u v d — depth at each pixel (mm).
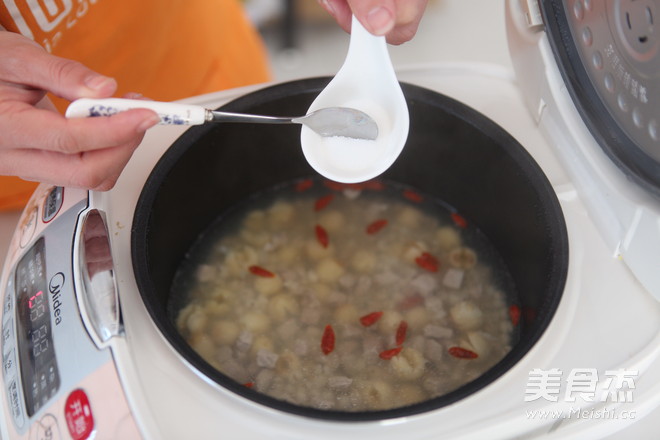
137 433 447
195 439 460
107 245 495
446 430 456
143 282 493
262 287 599
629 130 477
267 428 461
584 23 501
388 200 647
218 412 467
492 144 557
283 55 1245
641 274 493
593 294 503
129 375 458
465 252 617
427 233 631
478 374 552
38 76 483
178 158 544
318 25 1256
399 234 631
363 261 612
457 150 587
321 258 620
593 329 490
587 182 527
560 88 535
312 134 522
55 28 631
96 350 465
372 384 544
